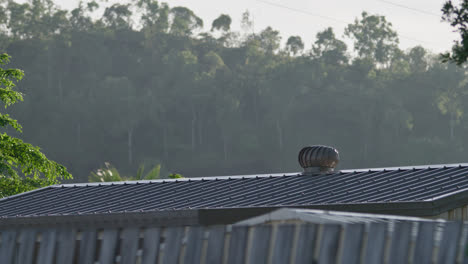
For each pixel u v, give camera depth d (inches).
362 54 6963.6
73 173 6067.9
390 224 346.3
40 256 397.1
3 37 6806.1
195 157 6304.1
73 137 6195.9
